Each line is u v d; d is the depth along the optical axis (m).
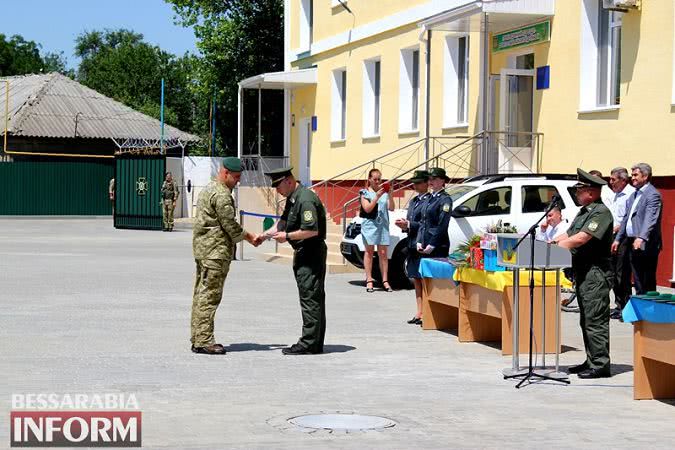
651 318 9.34
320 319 11.84
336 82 33.78
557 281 10.78
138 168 41.38
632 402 9.39
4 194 50.16
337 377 10.39
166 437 7.66
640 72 19.33
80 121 52.97
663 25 18.72
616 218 15.51
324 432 7.89
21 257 25.89
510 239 10.42
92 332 13.27
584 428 8.26
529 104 23.16
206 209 11.65
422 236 14.21
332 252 24.12
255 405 8.91
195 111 80.81
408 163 28.23
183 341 12.61
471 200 18.34
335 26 33.38
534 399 9.44
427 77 24.16
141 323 14.18
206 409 8.71
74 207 51.41
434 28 24.09
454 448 7.45
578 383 10.27
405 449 7.38
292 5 37.75
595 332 10.56
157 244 32.00
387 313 15.79
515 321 10.68
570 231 10.68
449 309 14.07
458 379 10.38
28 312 15.27
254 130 50.22
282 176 11.70
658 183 18.97
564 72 21.70
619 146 19.95
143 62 83.94
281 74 34.56
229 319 14.77
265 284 20.02
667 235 18.73
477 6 21.62
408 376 10.52
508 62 24.05
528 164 22.88
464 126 25.33
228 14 48.31
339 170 33.06
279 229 11.88
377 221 18.69
